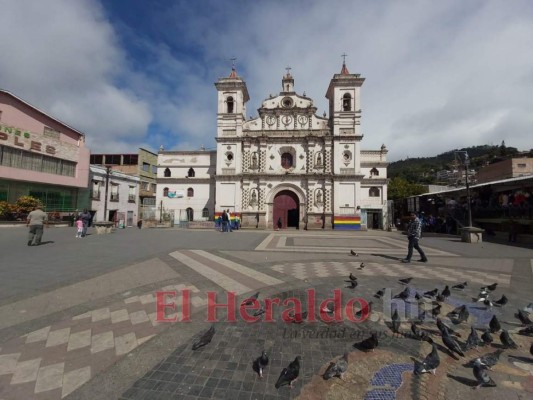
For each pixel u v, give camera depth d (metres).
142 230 25.77
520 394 3.32
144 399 3.11
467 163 18.75
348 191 34.06
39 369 3.63
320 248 14.38
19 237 16.31
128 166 43.22
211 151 39.19
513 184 20.17
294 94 36.62
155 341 4.36
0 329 4.68
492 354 3.82
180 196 38.75
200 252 11.96
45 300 5.97
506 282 8.01
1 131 22.89
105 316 5.25
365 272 8.93
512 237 18.12
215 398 3.15
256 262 10.22
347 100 35.50
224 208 35.03
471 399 3.23
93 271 8.33
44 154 26.33
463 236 17.83
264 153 35.34
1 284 7.00
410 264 10.27
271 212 35.00
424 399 3.22
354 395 3.26
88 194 31.91
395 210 39.44
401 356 4.07
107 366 3.72
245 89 37.59
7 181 23.91
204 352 4.07
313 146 35.16
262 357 3.56
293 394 3.24
